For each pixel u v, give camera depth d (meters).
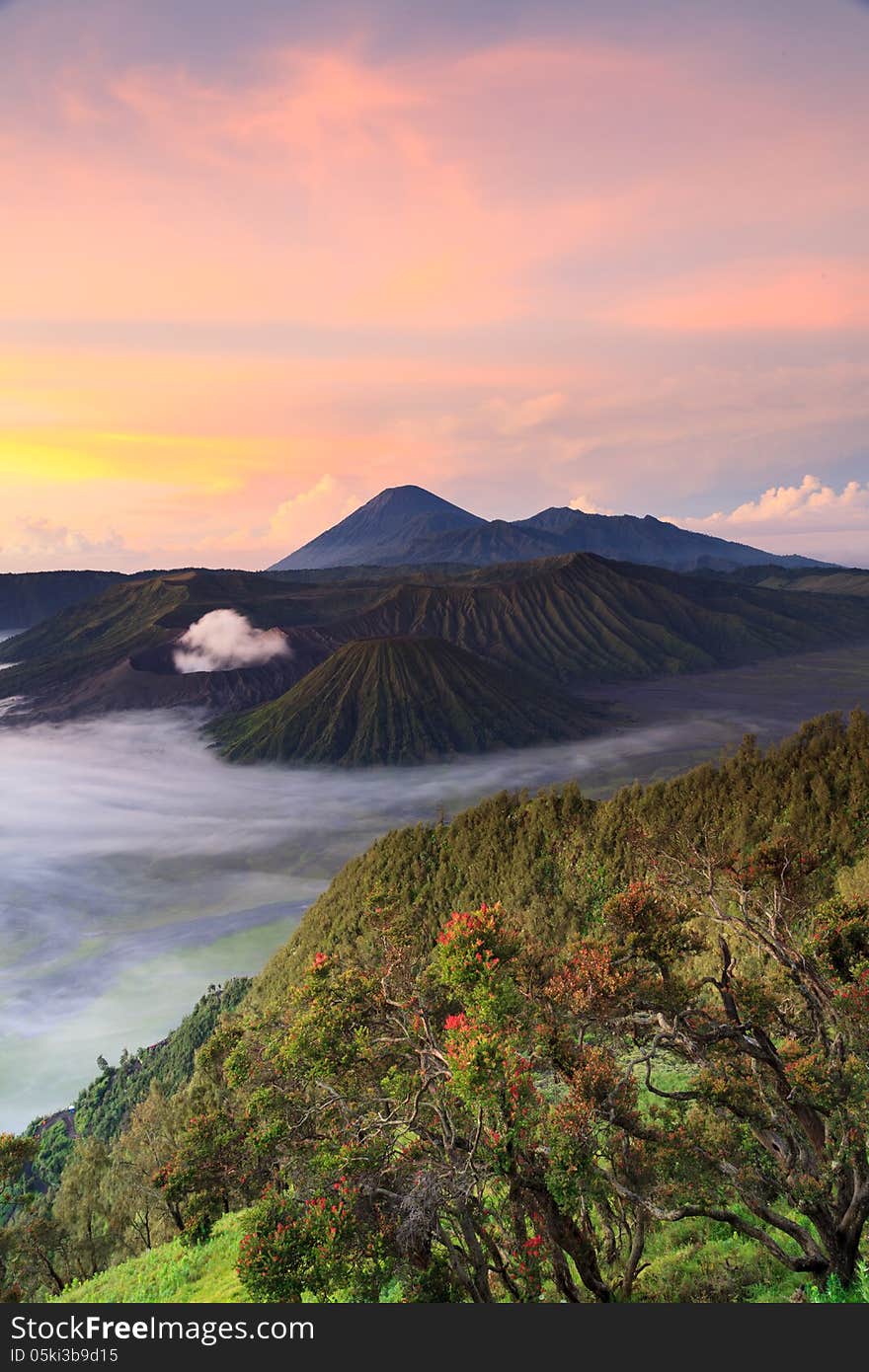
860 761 68.62
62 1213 46.38
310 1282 12.32
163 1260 26.53
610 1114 14.55
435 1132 15.91
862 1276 12.16
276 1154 18.31
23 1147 30.14
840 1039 15.02
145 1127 45.91
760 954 25.73
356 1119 16.81
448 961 14.59
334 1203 13.48
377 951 20.23
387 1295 14.73
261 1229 13.19
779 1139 15.88
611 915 16.97
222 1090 42.75
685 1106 17.23
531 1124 12.90
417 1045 16.70
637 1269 15.64
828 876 56.34
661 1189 14.54
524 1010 15.84
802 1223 17.77
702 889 19.53
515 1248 14.25
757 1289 14.80
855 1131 13.80
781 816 68.06
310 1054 17.08
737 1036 16.42
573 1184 12.85
